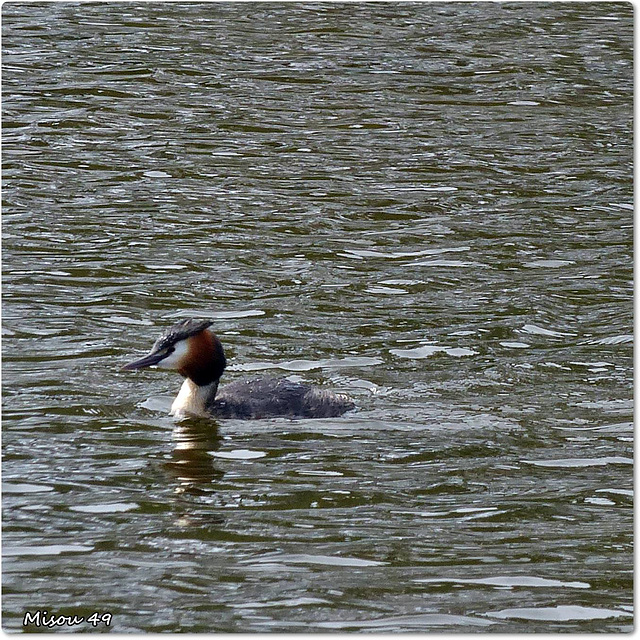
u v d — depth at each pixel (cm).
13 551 1068
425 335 1588
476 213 2073
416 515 1152
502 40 3098
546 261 1872
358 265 1836
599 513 1164
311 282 1759
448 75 2836
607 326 1631
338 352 1534
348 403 1381
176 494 1178
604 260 1880
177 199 2086
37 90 2602
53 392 1400
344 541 1100
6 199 2041
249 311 1652
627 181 2245
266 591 1016
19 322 1587
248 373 1466
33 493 1172
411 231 1983
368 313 1658
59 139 2344
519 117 2589
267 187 2164
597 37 3150
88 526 1114
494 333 1600
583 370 1498
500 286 1767
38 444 1275
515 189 2192
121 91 2633
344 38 3092
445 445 1297
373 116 2566
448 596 1016
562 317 1662
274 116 2542
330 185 2183
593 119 2591
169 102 2589
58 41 2944
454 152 2377
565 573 1057
